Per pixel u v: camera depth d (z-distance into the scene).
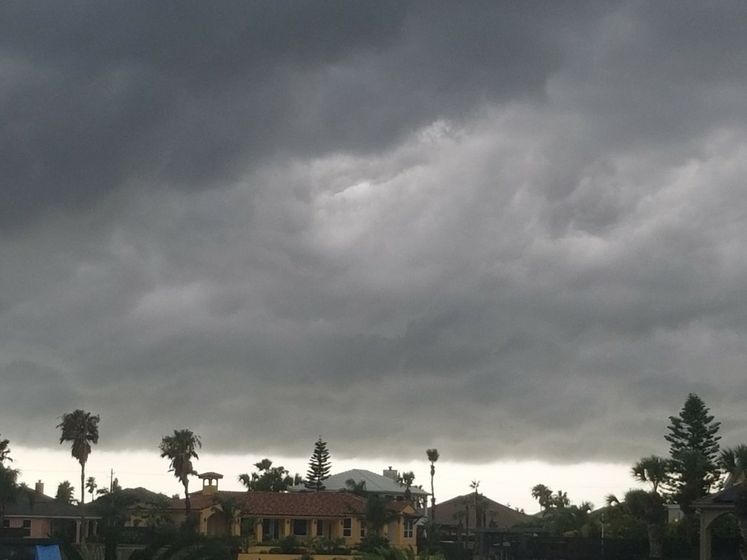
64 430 109.31
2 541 43.19
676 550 63.72
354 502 98.00
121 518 99.50
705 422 100.56
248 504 96.19
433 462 138.50
